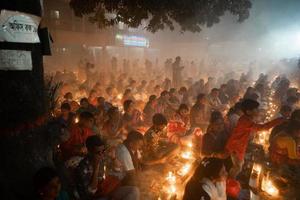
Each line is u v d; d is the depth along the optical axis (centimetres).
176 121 875
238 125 653
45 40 434
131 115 922
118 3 843
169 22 885
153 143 712
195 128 859
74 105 1047
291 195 618
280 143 680
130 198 513
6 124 375
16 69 372
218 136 709
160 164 693
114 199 515
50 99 591
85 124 686
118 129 857
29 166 395
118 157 572
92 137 511
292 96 1016
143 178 627
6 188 368
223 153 665
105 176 556
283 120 688
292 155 669
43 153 423
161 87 1673
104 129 846
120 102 1372
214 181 451
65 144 649
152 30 900
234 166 647
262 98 1260
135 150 611
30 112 394
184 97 1266
